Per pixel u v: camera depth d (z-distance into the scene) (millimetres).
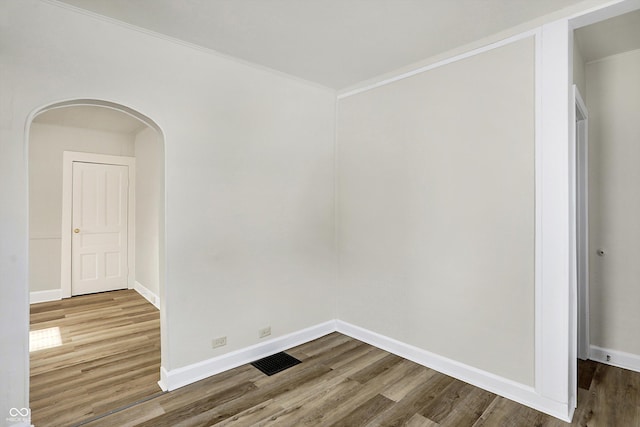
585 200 2805
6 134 1854
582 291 2836
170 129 2426
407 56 2721
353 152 3371
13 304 1870
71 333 3514
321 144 3400
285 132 3096
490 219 2406
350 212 3404
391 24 2238
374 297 3191
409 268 2904
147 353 3045
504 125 2330
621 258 2709
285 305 3121
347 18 2172
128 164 5328
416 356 2846
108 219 5188
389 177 3053
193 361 2541
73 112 4164
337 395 2352
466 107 2529
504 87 2328
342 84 3354
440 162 2686
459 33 2363
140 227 5094
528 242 2227
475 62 2477
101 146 5117
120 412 2150
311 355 2980
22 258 1896
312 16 2148
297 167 3193
